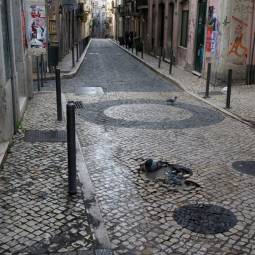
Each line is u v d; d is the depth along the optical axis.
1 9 6.36
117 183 5.34
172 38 20.67
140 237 4.07
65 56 26.08
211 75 13.96
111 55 28.86
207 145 7.07
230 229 4.25
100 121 8.52
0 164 5.59
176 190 5.16
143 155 6.46
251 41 13.20
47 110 9.19
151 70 19.00
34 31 11.97
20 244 3.86
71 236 4.02
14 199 4.73
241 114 9.37
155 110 9.70
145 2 30.58
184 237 4.09
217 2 13.70
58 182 5.23
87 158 6.28
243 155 6.60
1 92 6.23
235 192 5.15
